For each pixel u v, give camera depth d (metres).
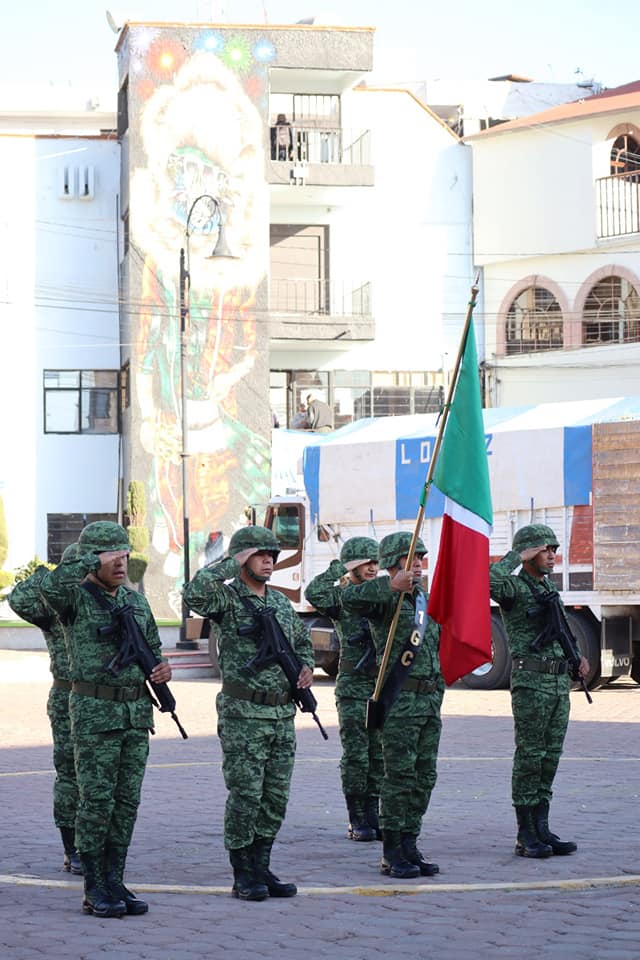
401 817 12.36
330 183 54.72
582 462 30.14
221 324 53.59
